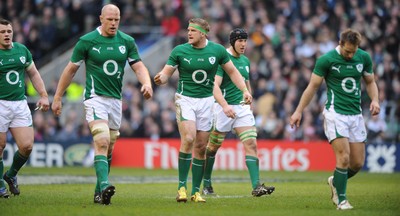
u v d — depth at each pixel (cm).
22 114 3744
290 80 8112
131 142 7362
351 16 8762
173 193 4188
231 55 4175
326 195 4097
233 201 3631
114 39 3391
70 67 3384
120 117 3469
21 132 3744
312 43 8544
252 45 8481
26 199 3641
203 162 3584
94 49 3356
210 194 4153
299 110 3344
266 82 7975
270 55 8250
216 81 4025
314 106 7688
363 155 3334
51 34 8994
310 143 7188
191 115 3509
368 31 8606
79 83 8600
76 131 7681
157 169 7012
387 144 7138
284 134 7562
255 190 3959
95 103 3359
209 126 3562
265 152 7200
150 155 7306
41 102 3797
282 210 3180
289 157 7188
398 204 3550
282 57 8406
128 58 3450
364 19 8706
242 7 8962
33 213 2981
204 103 3541
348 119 3266
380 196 4059
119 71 3397
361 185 5053
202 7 9031
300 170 7162
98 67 3369
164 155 7275
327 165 7169
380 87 7788
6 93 3697
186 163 3522
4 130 3716
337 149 3253
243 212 3070
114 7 3369
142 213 2991
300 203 3553
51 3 9181
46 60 8894
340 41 3259
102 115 3359
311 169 7169
